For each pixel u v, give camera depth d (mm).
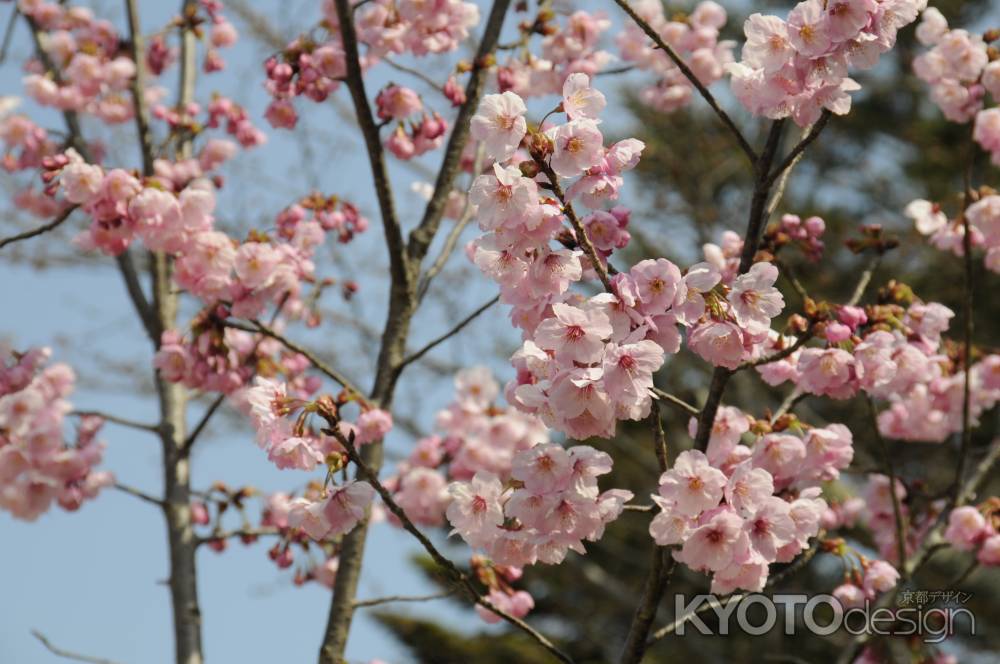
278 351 5719
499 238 3168
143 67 6480
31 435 5422
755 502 3217
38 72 6906
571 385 3113
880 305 4102
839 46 3361
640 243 13383
